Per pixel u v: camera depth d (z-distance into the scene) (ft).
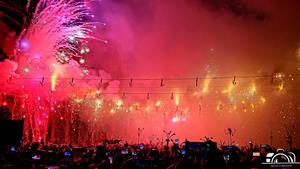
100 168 40.98
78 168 43.91
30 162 38.09
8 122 50.85
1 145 50.57
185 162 41.11
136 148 81.71
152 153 62.13
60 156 56.75
